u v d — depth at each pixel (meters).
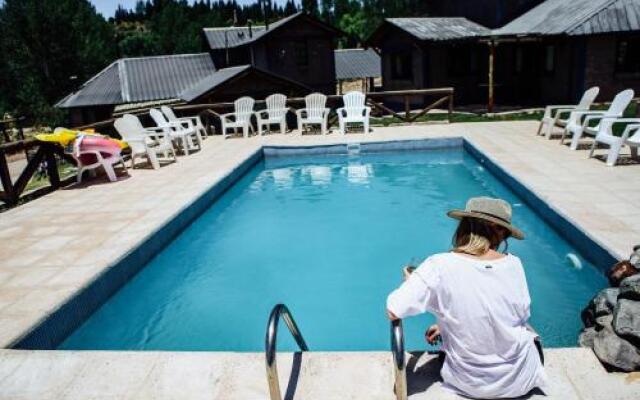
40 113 37.75
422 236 6.32
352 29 69.50
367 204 7.69
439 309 2.06
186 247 6.30
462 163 9.77
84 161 8.10
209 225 7.13
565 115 13.88
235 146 11.15
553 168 7.20
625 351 2.55
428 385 2.41
